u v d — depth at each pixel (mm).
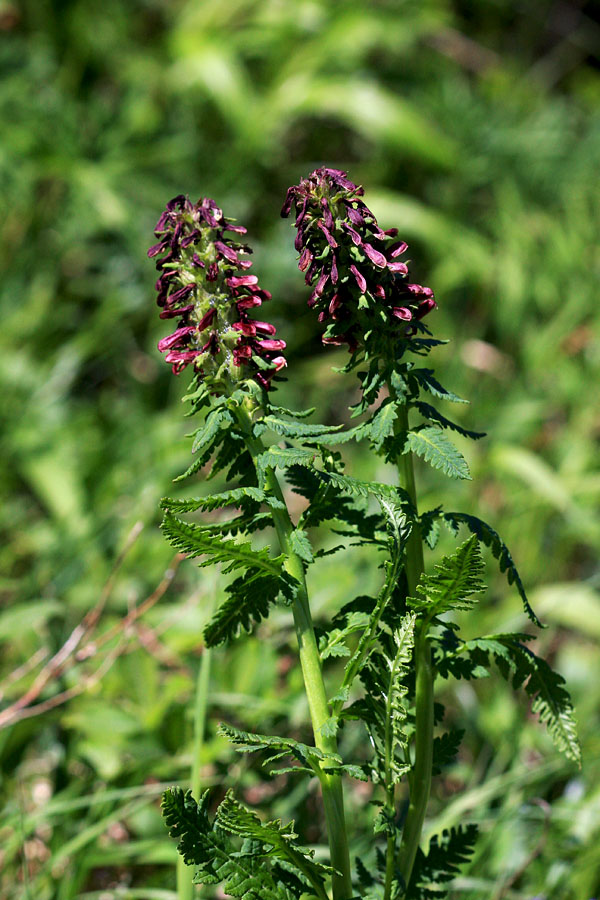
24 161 5180
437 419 1495
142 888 2389
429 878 1715
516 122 6086
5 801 2768
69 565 3607
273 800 2605
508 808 2553
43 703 2689
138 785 2529
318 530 3828
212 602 2379
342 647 1476
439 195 5711
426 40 6461
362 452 4355
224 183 5336
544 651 3234
